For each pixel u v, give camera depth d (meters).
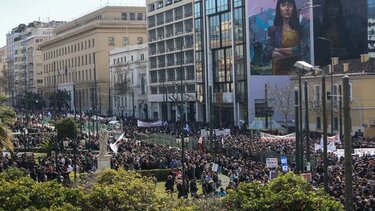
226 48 96.06
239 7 91.38
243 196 13.72
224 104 96.06
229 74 95.44
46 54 186.00
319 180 29.77
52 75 179.38
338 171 30.70
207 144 56.75
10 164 40.34
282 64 90.38
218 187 32.88
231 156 45.66
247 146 48.88
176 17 110.06
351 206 11.49
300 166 35.78
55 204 14.52
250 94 89.50
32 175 33.50
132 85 127.31
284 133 68.38
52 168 35.75
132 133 72.38
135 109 126.50
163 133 72.62
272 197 13.14
